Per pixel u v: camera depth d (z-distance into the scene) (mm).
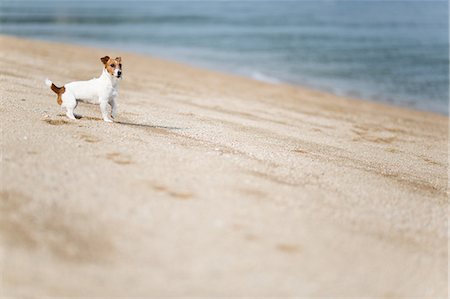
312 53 40031
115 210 5910
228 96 19016
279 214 6230
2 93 11938
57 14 78375
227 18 83562
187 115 13227
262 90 22516
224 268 5043
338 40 50750
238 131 11781
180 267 5012
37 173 6660
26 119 9430
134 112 12414
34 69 18078
